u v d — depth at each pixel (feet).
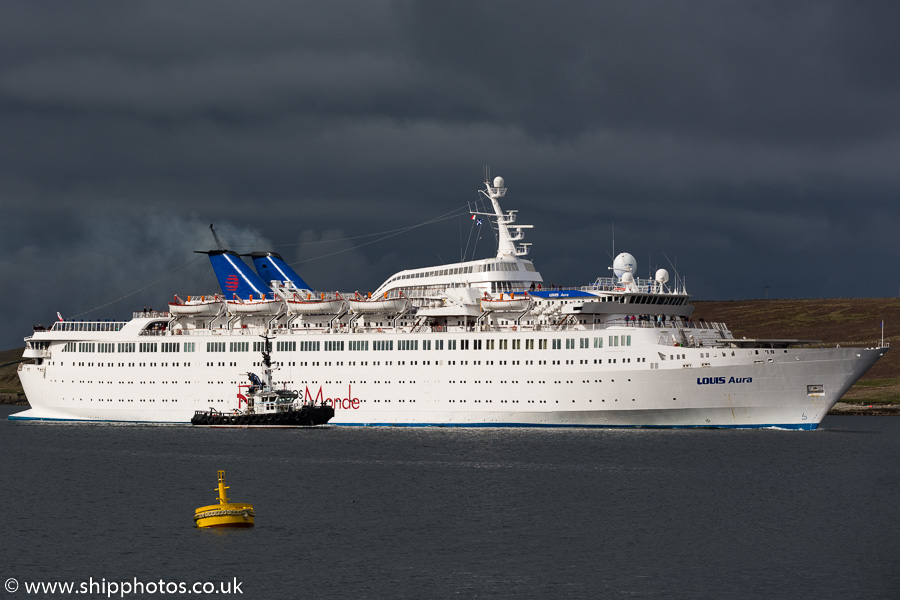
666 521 541.75
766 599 408.87
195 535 516.73
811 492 620.08
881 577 436.35
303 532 520.42
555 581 433.48
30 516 564.71
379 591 422.00
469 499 603.26
